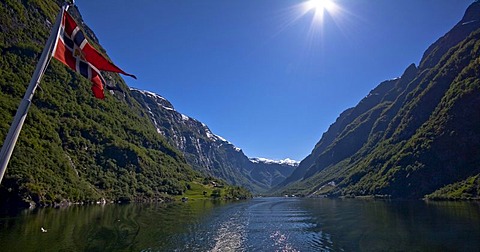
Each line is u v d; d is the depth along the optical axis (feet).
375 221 239.91
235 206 437.17
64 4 37.99
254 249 149.07
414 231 185.06
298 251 145.07
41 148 398.01
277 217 288.71
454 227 192.65
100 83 41.50
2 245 137.69
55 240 150.92
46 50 34.88
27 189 302.66
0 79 491.72
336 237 177.78
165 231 193.57
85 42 40.65
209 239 170.60
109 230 186.60
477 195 444.96
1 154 28.86
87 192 399.03
